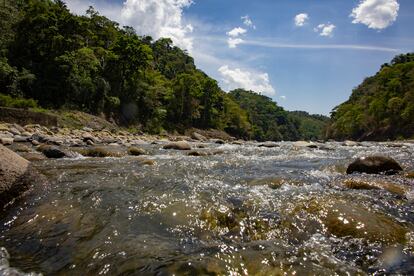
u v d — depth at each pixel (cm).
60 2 5556
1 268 334
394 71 9500
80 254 363
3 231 434
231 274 312
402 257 355
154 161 1025
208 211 482
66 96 4088
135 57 5275
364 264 343
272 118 16512
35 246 387
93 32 6194
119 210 493
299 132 18462
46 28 4112
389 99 8012
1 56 3816
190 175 779
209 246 381
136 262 338
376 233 403
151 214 480
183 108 7181
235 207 508
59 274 324
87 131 2928
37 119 2645
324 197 535
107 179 696
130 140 2648
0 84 3366
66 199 540
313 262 339
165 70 9650
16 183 544
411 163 1007
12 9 4444
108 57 5009
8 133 1795
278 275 310
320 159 1184
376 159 827
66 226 441
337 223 432
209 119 8169
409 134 7112
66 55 4038
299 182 695
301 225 444
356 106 10325
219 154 1390
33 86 3756
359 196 555
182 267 324
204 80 8162
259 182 692
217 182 688
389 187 615
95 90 4488
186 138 4894
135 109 5331
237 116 9588
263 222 457
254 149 1750
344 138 10881
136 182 672
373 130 8769
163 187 628
